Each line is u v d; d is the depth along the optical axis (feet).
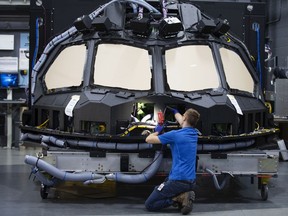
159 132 15.49
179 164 15.01
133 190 19.10
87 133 16.30
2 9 31.89
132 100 16.12
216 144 16.37
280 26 31.83
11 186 19.67
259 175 16.20
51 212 15.31
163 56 17.34
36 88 18.74
